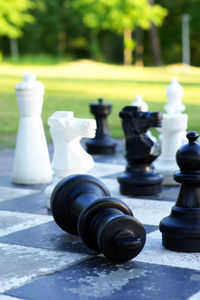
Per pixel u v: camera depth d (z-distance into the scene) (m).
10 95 10.86
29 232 3.33
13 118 8.30
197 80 13.93
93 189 3.18
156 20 25.86
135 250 2.92
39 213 3.65
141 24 25.66
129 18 25.22
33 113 4.34
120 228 2.89
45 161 4.37
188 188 3.08
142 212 3.61
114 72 16.81
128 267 2.90
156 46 27.77
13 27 24.80
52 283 2.78
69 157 3.70
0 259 3.01
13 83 12.70
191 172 3.06
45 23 29.89
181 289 2.67
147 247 3.11
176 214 3.08
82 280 2.80
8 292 2.66
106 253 2.89
